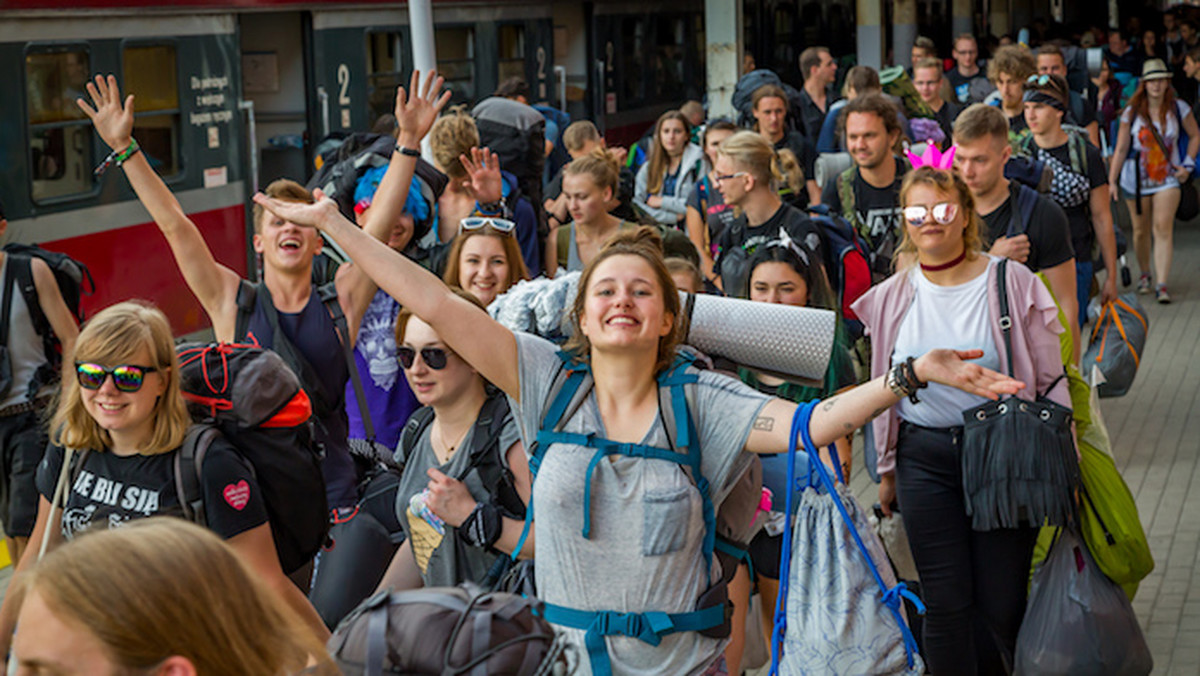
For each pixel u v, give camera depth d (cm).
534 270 722
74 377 362
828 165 749
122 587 173
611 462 317
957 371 308
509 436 374
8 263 580
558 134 1255
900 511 505
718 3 1936
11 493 586
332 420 486
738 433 319
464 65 1523
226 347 383
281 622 189
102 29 1048
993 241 590
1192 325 1218
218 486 364
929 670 485
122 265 1085
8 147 958
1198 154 1297
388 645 210
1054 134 792
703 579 321
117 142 487
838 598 344
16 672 178
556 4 1742
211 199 1191
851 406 315
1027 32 2339
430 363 381
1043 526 461
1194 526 717
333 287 500
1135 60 2453
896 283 483
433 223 618
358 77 1368
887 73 1157
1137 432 902
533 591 350
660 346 328
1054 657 456
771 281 513
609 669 313
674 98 2059
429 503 364
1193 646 568
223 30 1202
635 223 765
